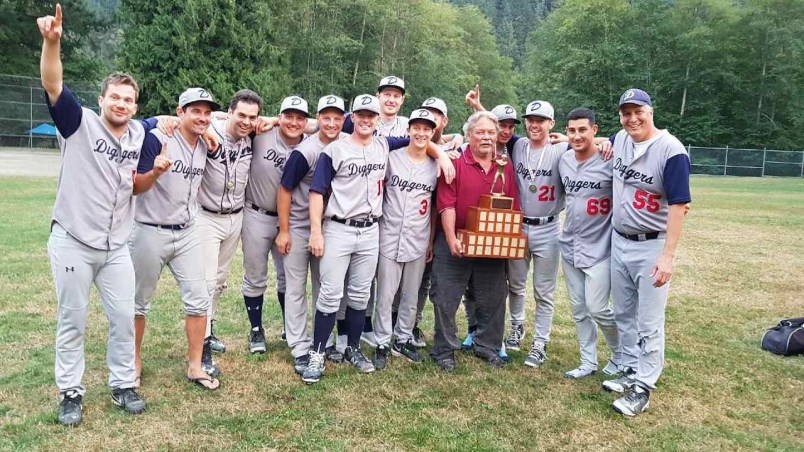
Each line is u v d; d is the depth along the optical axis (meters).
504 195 4.71
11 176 19.45
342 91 43.31
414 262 4.79
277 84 34.88
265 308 6.38
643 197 4.07
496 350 5.03
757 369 5.03
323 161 4.40
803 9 45.16
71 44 42.22
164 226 4.02
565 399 4.32
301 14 40.59
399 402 4.16
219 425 3.72
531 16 106.31
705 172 41.03
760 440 3.83
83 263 3.55
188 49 32.78
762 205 18.95
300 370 4.60
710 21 46.59
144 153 3.79
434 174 4.72
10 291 6.37
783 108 45.84
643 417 4.08
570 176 4.60
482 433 3.76
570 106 47.78
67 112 3.36
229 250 4.79
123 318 3.77
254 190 4.80
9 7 38.50
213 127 4.47
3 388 4.11
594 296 4.57
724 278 8.40
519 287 5.27
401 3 44.09
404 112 45.28
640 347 4.19
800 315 6.65
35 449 3.35
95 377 4.35
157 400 4.02
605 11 48.78
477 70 55.66
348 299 4.73
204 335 4.30
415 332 5.48
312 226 4.40
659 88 46.53
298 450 3.47
